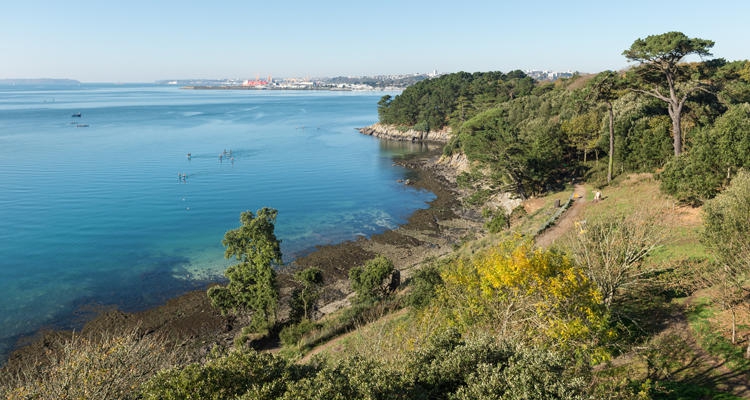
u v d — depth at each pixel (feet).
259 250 115.44
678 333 68.13
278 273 162.40
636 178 183.52
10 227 203.31
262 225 116.06
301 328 111.55
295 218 228.22
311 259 174.40
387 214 234.99
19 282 151.33
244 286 117.70
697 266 85.15
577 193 190.39
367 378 40.68
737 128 124.06
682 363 61.21
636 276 76.02
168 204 246.68
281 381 43.39
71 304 137.80
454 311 71.00
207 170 336.08
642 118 203.92
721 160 123.75
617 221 87.45
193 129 579.48
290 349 103.71
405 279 144.46
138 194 264.52
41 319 128.57
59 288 148.05
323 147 460.55
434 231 206.28
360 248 185.88
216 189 282.15
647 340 66.90
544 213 171.53
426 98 548.31
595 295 57.72
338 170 348.18
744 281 71.31
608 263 70.69
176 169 335.47
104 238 193.98
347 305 134.92
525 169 209.15
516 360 43.62
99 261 170.40
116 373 49.32
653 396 54.54
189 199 257.55
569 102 284.20
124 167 335.47
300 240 197.16
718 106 202.39
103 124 615.16
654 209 127.65
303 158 396.98
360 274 130.52
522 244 66.23
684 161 139.03
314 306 137.39
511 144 209.36
